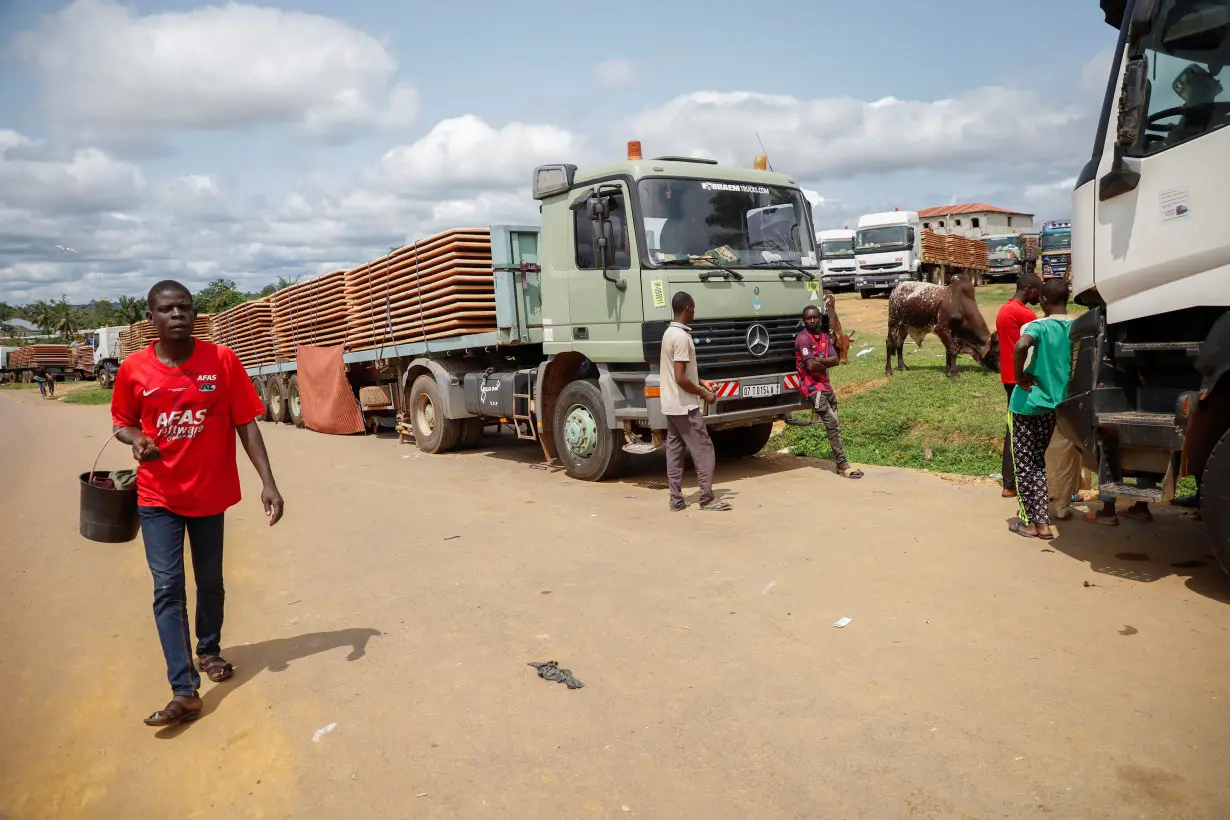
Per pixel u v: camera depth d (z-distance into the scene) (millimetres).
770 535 6730
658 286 8266
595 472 9344
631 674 4355
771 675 4250
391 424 15367
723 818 3119
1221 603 4863
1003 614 4871
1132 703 3764
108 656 5023
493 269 10266
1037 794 3145
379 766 3615
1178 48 4910
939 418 10914
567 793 3332
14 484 11406
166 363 4098
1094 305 5480
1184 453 4879
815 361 8727
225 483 4309
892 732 3637
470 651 4762
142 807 3422
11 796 3553
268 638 5141
